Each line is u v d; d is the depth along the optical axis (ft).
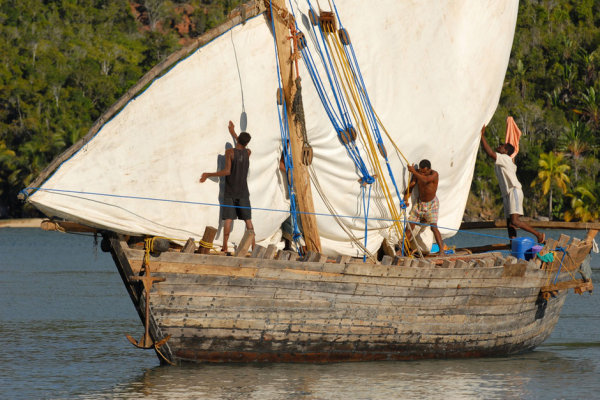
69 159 140.97
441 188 201.16
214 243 154.81
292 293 151.74
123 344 196.44
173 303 143.95
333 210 176.35
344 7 182.91
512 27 216.33
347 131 176.35
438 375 156.25
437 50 196.54
